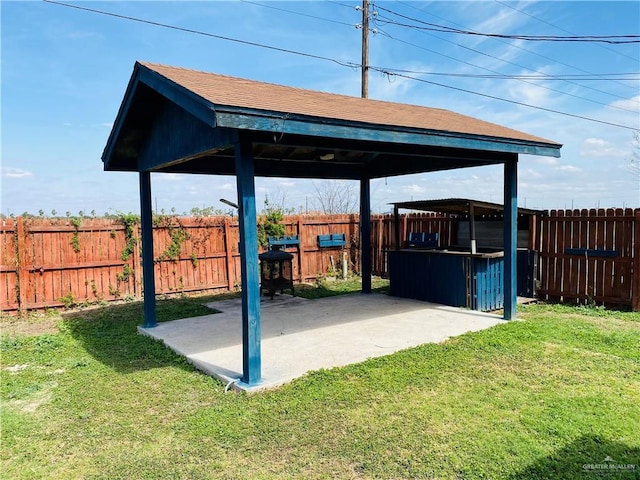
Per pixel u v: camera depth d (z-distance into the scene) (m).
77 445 3.12
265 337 5.74
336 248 12.04
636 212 6.99
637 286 7.01
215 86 4.46
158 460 2.87
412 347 5.15
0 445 3.14
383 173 8.62
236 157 4.01
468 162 7.18
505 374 4.21
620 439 2.94
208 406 3.72
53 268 8.29
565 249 7.90
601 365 4.43
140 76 4.98
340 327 6.23
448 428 3.14
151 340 5.92
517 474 2.56
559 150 6.78
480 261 7.38
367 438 3.04
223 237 10.23
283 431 3.19
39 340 6.09
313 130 4.01
